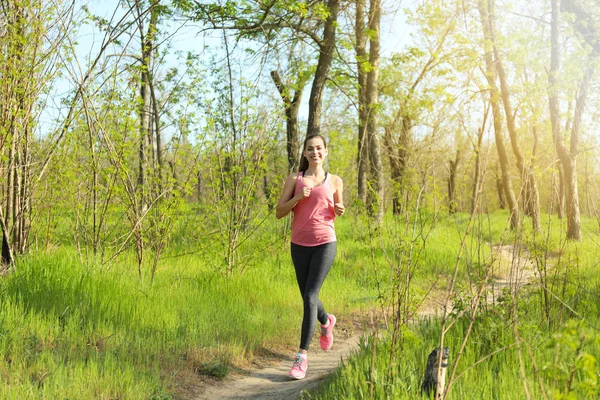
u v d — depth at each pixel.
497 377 4.24
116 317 6.17
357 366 4.37
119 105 8.05
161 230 8.36
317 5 14.14
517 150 17.48
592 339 2.57
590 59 14.02
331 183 5.39
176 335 5.95
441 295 9.48
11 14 7.40
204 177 8.98
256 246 9.52
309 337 5.27
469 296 5.43
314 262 5.28
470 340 4.89
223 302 7.51
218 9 12.86
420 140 13.64
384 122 18.39
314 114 14.93
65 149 8.41
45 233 9.20
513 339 4.75
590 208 7.27
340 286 9.61
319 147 5.35
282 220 11.94
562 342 2.52
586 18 13.59
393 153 18.77
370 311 8.11
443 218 15.05
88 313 6.12
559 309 6.02
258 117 9.15
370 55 17.23
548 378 3.98
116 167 7.81
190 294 7.56
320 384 4.71
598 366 4.06
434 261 11.61
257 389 5.05
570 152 14.56
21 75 7.34
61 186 8.60
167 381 4.86
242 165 8.98
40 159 8.59
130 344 5.52
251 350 5.96
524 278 7.38
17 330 5.21
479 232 5.45
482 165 3.86
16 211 7.94
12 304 5.81
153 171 8.65
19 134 7.73
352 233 15.31
